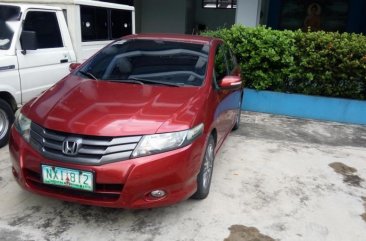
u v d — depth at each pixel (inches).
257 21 360.2
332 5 483.2
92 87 141.7
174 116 121.3
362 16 472.1
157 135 114.3
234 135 225.1
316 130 247.8
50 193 117.2
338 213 142.9
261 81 278.5
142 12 632.4
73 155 111.7
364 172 183.8
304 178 171.2
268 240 123.2
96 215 129.9
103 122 115.3
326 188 163.0
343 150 212.8
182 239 120.2
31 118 123.6
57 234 119.0
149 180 112.1
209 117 135.8
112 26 269.7
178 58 160.9
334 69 262.1
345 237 128.3
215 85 155.4
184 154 116.5
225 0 649.0
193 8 658.8
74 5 222.2
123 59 161.6
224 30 289.4
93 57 168.9
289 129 245.8
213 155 149.5
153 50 165.6
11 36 183.3
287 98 276.5
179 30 626.2
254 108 285.1
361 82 264.7
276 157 193.8
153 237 120.3
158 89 140.9
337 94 271.6
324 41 261.0
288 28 502.9
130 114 119.9
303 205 146.6
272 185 161.3
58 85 147.1
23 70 184.9
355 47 255.1
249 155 193.5
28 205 133.2
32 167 116.6
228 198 146.6
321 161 193.6
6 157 171.9
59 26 212.4
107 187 112.7
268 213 138.6
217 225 128.7
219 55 178.1
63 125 115.5
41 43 200.2
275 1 493.7
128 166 110.3
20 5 191.5
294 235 127.0
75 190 114.7
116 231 122.0
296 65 271.6
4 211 129.0
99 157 111.2
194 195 139.6
